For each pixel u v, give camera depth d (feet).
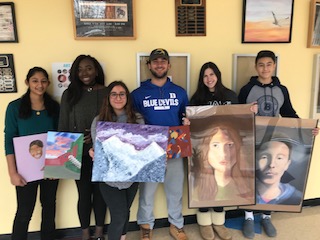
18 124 5.64
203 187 6.40
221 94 6.33
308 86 7.54
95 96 5.81
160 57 5.73
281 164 6.53
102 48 6.36
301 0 7.06
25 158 5.59
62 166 5.47
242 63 7.02
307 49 7.36
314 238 6.69
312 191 8.16
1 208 6.57
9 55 5.98
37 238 6.77
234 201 6.50
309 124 6.33
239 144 6.27
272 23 6.95
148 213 6.52
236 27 6.88
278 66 7.21
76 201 6.82
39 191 6.46
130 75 6.59
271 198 6.68
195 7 6.57
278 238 6.72
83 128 5.76
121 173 5.07
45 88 5.73
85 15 6.07
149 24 6.46
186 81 6.80
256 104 6.09
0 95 6.12
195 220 7.50
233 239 6.72
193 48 6.76
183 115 6.25
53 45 6.15
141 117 5.48
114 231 5.35
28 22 5.97
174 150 5.76
